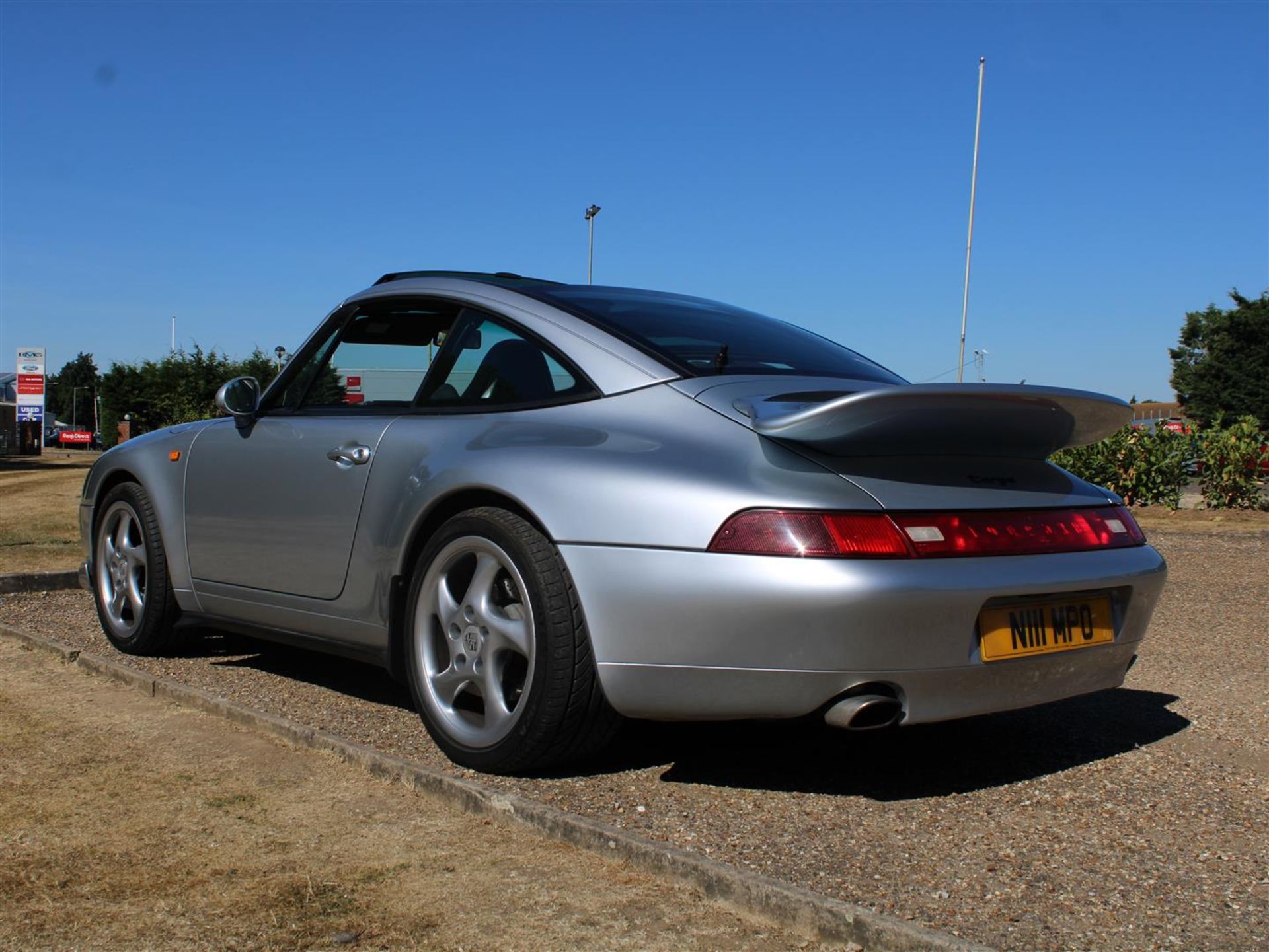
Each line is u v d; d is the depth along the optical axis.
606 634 2.77
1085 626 2.94
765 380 3.13
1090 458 12.89
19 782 2.95
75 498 14.43
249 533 3.96
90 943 2.09
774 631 2.57
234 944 2.09
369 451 3.51
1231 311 43.75
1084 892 2.36
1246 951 2.10
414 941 2.11
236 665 4.50
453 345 3.54
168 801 2.82
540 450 3.01
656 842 2.45
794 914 2.17
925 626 2.60
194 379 31.86
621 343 3.19
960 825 2.74
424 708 3.21
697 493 2.68
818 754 3.30
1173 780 3.12
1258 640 5.28
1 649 4.65
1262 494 12.49
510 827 2.66
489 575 3.05
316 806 2.79
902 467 2.78
